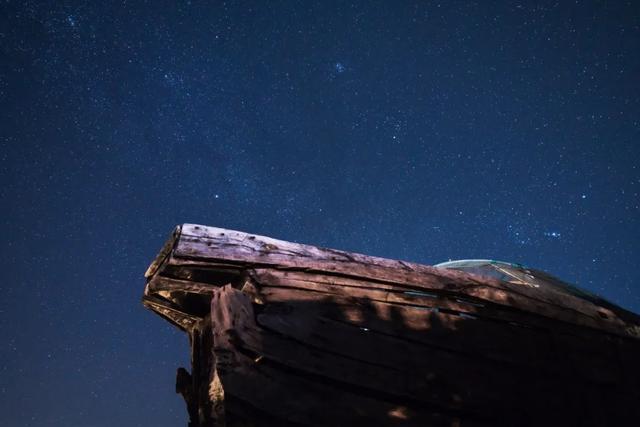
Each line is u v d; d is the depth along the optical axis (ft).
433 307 10.96
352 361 9.51
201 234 10.33
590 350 12.14
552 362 11.39
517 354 11.07
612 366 12.20
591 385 11.64
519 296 11.97
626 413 11.71
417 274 11.32
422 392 9.70
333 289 10.34
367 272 10.87
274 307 9.66
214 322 9.20
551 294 12.65
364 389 9.38
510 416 10.28
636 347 12.96
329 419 8.79
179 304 12.02
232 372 8.58
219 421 8.52
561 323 12.17
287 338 9.36
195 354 12.39
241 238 10.60
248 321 9.29
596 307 13.23
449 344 10.52
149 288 11.60
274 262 10.32
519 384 10.71
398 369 9.75
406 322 10.44
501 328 11.31
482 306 11.48
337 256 11.03
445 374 10.09
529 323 11.74
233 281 10.59
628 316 13.84
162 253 10.90
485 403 10.14
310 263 10.57
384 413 9.21
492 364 10.68
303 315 9.73
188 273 10.25
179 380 12.10
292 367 9.06
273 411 8.55
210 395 9.00
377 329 10.09
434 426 9.46
